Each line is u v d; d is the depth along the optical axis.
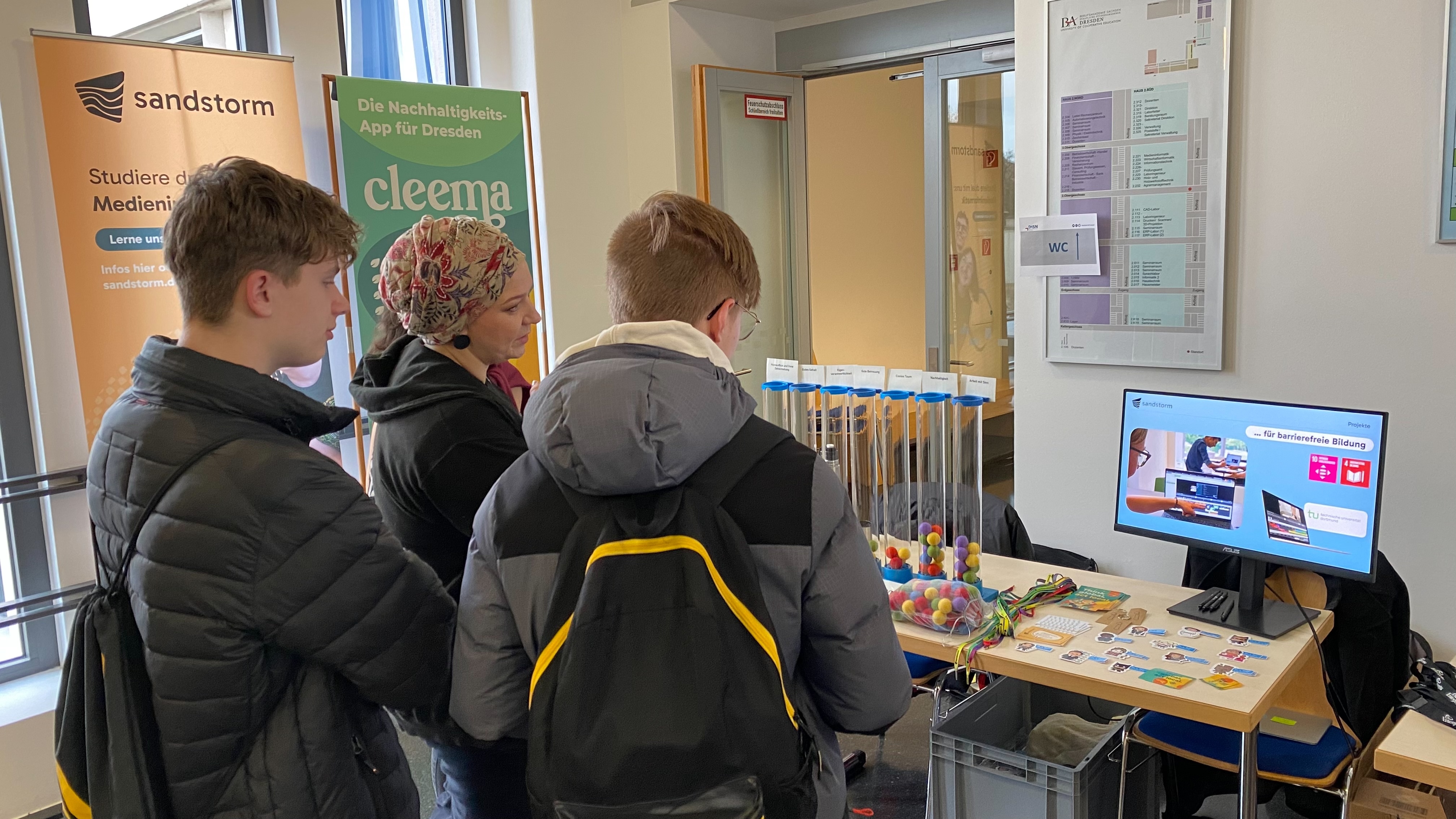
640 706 1.02
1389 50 2.61
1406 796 2.10
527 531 1.14
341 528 1.18
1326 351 2.81
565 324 4.52
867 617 1.16
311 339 1.24
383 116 3.78
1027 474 3.42
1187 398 2.31
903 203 6.44
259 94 3.38
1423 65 2.57
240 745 1.17
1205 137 2.90
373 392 1.63
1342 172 2.72
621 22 4.66
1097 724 2.47
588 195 4.57
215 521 1.11
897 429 2.41
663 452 1.06
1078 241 3.17
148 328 3.14
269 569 1.13
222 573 1.11
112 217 3.04
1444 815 2.05
